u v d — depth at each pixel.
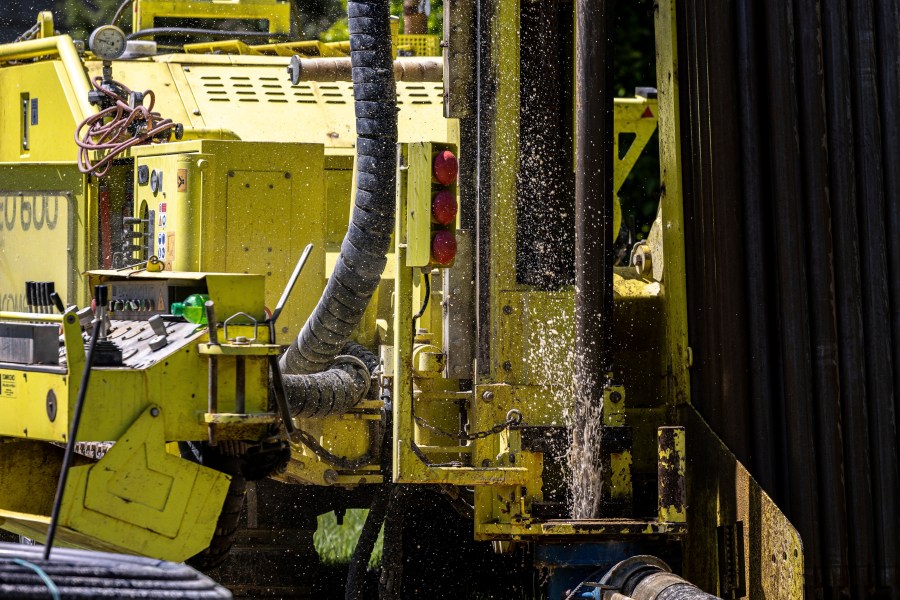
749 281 13.58
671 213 13.84
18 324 11.77
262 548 15.29
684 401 13.74
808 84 13.71
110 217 16.14
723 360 13.50
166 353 11.25
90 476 10.88
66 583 8.12
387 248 12.88
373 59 12.69
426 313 14.59
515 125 13.40
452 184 12.45
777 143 13.56
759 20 13.72
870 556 13.67
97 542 10.95
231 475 12.28
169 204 14.79
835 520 13.54
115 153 15.05
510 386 13.15
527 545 13.89
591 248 13.02
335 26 34.34
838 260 13.72
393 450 12.66
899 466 13.88
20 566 8.36
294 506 15.48
